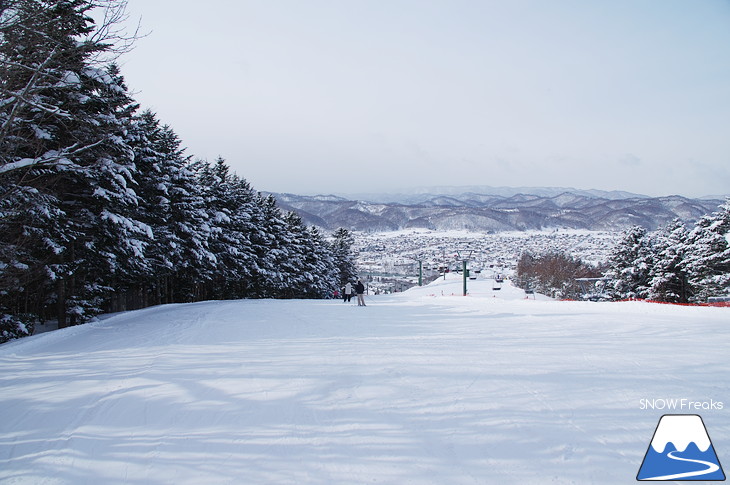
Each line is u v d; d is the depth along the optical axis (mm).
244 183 42875
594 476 3600
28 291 18766
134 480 3705
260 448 4250
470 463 3855
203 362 8062
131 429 4836
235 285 39094
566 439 4328
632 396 5656
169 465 3951
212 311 19109
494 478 3586
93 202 17562
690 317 14711
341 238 81250
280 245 46594
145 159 22094
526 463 3840
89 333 12773
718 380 6387
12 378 7309
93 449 4336
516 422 4793
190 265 29188
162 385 6480
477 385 6238
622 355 8234
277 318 16000
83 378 7105
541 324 13305
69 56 9586
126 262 20250
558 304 21219
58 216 15703
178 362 8094
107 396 6023
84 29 9938
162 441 4480
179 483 3625
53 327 21750
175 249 25875
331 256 69625
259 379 6738
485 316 16141
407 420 4906
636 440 4293
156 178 23562
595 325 12781
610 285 49094
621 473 3643
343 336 11242
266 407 5438
